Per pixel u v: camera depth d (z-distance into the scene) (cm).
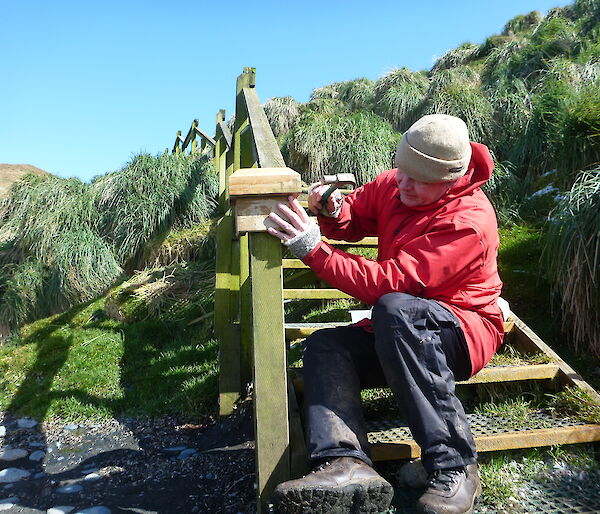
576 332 338
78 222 725
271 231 194
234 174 195
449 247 190
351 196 245
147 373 457
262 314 195
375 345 186
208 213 732
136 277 634
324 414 185
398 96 787
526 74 710
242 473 293
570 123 447
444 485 176
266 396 194
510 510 200
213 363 443
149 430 371
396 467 231
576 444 235
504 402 267
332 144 660
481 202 202
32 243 731
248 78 500
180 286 578
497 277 213
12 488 299
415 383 181
